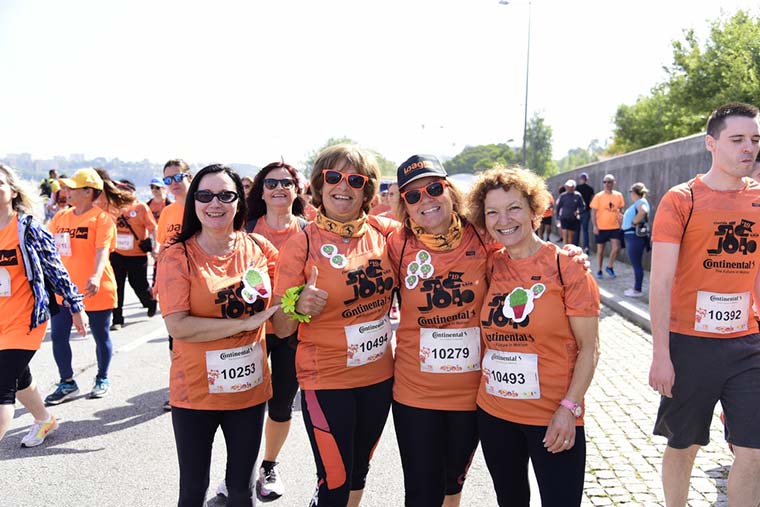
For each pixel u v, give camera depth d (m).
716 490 3.38
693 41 20.11
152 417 4.99
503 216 2.55
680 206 2.83
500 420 2.58
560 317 2.49
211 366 2.68
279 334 2.86
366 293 2.77
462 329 2.72
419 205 2.73
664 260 2.83
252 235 3.09
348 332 2.75
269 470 3.68
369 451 2.92
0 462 4.12
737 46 17.38
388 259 2.87
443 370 2.71
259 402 2.81
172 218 5.56
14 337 3.72
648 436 4.25
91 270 5.46
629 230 9.67
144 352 7.13
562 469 2.44
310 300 2.62
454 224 2.78
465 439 2.78
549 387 2.49
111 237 5.47
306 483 3.81
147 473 3.94
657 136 30.25
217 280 2.72
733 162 2.73
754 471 2.71
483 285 2.75
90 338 7.93
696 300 2.85
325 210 2.89
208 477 2.73
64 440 4.50
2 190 3.71
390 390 2.90
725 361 2.80
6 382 3.70
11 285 3.75
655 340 2.83
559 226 15.16
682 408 2.92
